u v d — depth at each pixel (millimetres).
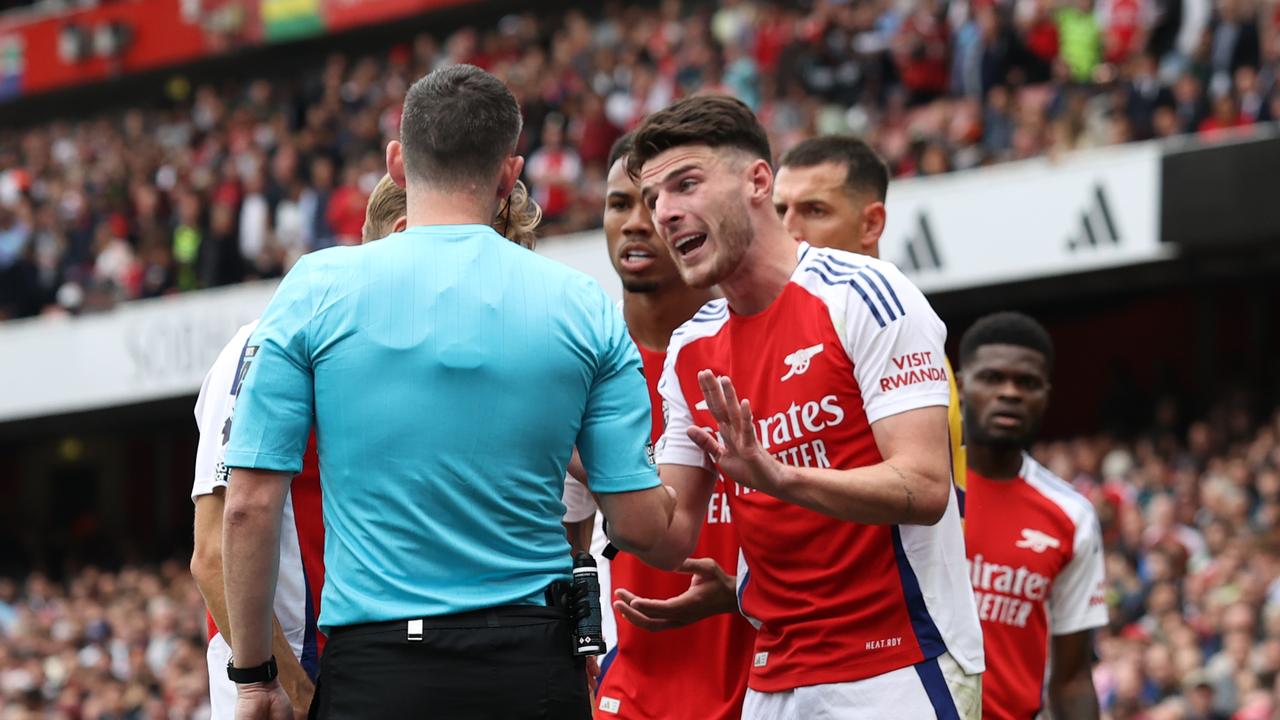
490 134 7938
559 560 7836
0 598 44781
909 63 38750
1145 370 41781
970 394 12570
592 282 8109
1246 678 22422
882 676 8930
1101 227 33031
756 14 42531
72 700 35219
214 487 9023
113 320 45750
